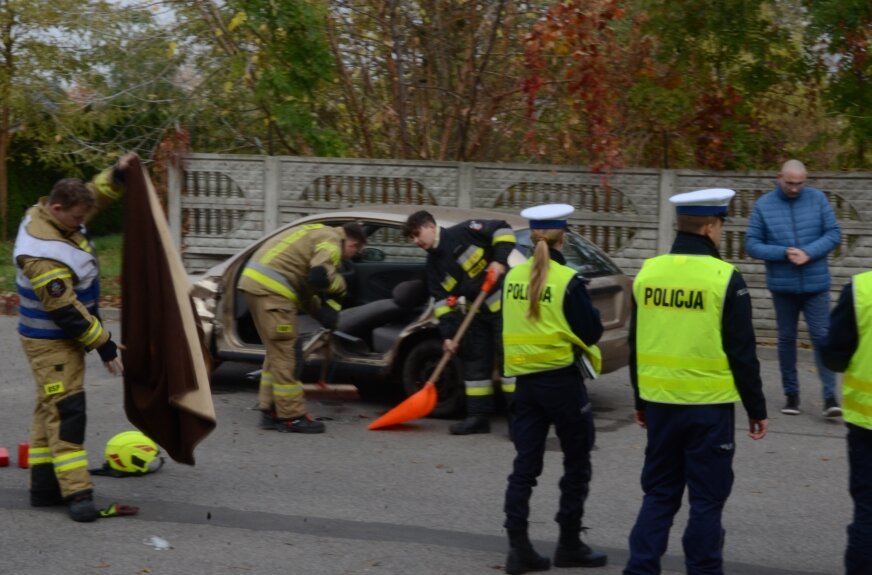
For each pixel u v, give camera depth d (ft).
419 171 39.09
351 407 28.66
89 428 26.14
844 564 15.65
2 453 22.86
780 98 41.47
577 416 16.79
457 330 25.29
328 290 25.31
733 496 21.34
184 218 41.01
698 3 38.60
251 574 16.96
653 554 14.79
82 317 18.89
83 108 50.19
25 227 19.10
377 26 44.88
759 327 36.68
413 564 17.43
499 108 43.57
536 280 16.60
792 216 26.86
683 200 15.21
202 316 29.01
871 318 14.57
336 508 20.29
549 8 40.37
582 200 37.96
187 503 20.54
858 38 37.22
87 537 18.60
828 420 27.30
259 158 40.16
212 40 46.73
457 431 25.61
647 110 39.68
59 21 52.60
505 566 17.16
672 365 14.84
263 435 25.70
